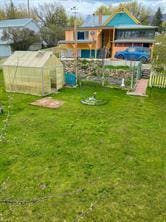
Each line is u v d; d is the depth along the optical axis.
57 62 15.70
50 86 15.24
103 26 29.95
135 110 11.87
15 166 6.76
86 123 10.04
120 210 5.09
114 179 6.16
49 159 7.14
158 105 12.76
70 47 31.50
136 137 8.68
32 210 5.08
